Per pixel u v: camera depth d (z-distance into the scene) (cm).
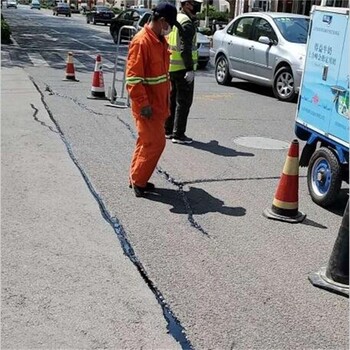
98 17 4525
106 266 406
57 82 1261
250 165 698
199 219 507
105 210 515
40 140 745
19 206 511
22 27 3609
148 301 361
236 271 409
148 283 385
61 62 1689
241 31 1368
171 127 798
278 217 517
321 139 565
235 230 487
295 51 1180
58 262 408
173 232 474
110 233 464
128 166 653
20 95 1066
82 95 1107
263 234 482
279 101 1214
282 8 3148
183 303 361
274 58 1224
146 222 493
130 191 569
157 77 532
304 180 662
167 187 593
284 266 422
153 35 528
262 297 374
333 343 327
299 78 1158
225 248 448
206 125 923
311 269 419
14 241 439
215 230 484
